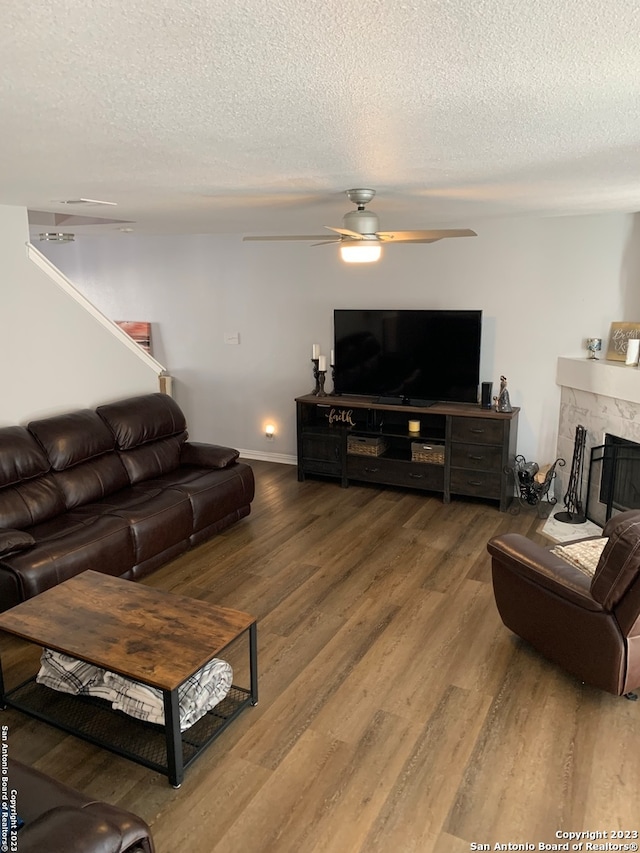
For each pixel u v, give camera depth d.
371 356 5.53
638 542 2.46
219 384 6.69
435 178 2.77
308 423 5.91
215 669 2.66
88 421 4.38
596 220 4.76
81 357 4.56
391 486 5.78
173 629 2.56
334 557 4.32
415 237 3.36
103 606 2.75
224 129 1.83
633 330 4.67
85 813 1.51
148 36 1.11
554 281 5.01
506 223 5.08
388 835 2.14
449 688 2.91
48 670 2.78
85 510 4.05
